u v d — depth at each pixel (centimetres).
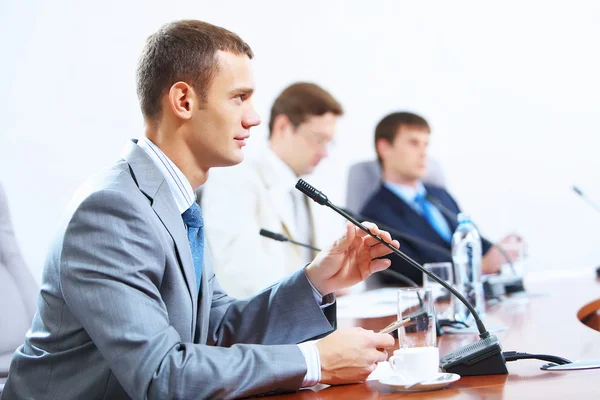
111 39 330
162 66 148
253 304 163
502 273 300
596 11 418
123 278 127
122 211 132
